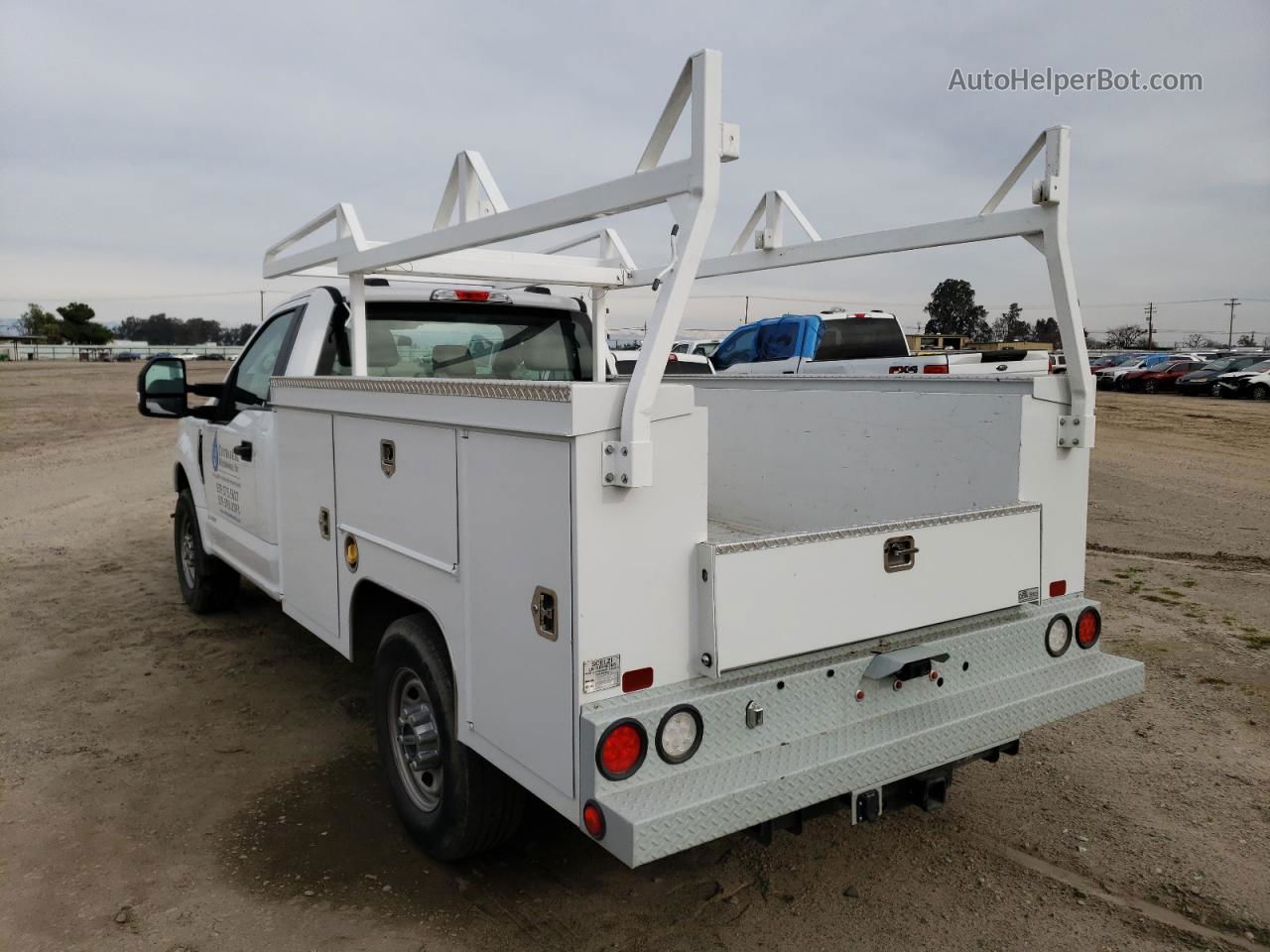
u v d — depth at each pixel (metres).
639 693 2.40
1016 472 3.28
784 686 2.57
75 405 28.45
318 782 4.02
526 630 2.51
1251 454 16.75
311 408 3.87
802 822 2.59
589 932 2.98
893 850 3.52
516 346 4.89
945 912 3.12
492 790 3.04
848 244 3.89
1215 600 6.80
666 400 2.37
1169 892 3.24
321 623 3.97
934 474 3.62
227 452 5.19
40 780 4.01
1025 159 3.29
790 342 12.72
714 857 3.46
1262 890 3.25
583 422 2.25
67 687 5.11
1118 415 26.59
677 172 2.26
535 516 2.43
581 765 2.31
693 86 2.21
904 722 2.81
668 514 2.41
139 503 11.36
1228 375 35.12
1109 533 9.40
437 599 2.98
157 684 5.16
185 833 3.59
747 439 4.53
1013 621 3.15
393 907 3.11
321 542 3.89
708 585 2.46
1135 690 3.32
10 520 10.22
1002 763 4.27
